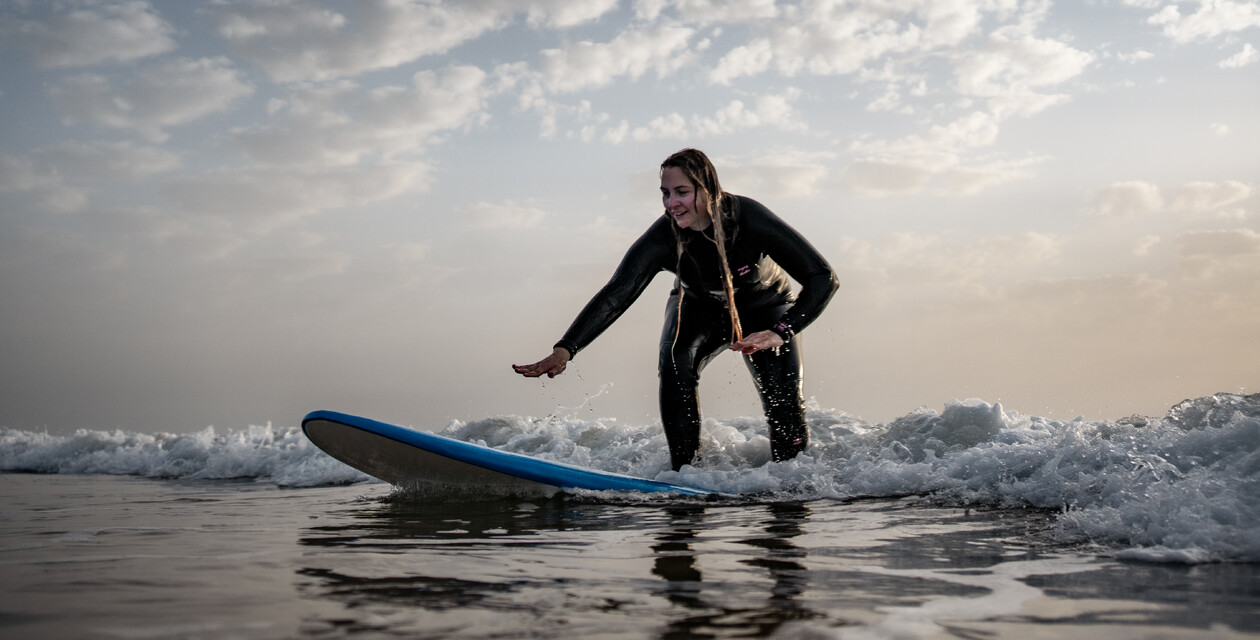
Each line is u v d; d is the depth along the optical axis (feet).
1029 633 4.83
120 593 5.89
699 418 14.21
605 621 5.09
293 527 9.76
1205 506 7.65
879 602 5.59
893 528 8.98
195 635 4.78
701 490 12.51
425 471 13.05
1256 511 7.45
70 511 12.05
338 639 4.69
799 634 4.80
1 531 9.60
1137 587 5.97
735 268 13.48
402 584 6.22
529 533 9.05
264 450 21.63
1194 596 5.68
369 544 8.32
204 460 22.59
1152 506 8.05
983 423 14.17
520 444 19.31
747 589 6.01
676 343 14.21
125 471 23.29
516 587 6.10
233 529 9.62
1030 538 8.14
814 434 16.84
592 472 12.78
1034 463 11.22
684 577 6.47
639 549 7.89
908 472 12.10
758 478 12.73
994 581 6.23
